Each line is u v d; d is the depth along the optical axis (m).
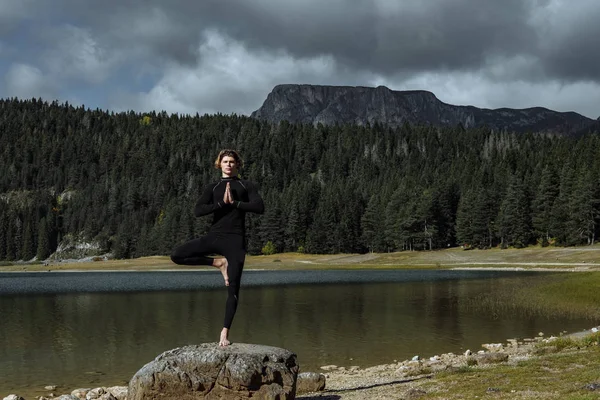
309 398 11.81
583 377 10.81
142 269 125.31
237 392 8.83
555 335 25.23
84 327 30.27
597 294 36.59
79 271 122.88
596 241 107.81
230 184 8.02
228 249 8.02
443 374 13.09
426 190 142.25
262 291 53.62
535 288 44.84
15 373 19.47
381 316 33.38
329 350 22.92
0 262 194.12
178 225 158.12
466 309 35.78
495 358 15.77
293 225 148.12
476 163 188.50
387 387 12.40
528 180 132.25
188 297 49.09
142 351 23.44
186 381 8.84
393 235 132.25
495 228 119.75
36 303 44.75
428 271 88.25
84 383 18.00
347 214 145.75
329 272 93.38
